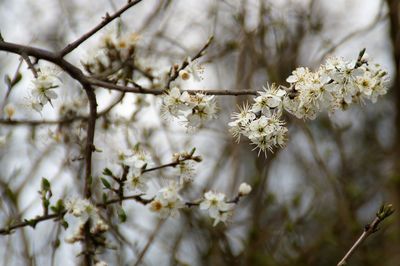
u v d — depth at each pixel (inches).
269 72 28.4
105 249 22.2
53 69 20.0
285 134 20.3
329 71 18.9
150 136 27.1
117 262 25.1
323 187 33.0
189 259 31.0
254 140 19.1
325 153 32.3
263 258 29.7
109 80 21.8
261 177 31.2
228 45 28.5
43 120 23.6
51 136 24.8
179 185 20.9
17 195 25.5
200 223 29.3
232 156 28.7
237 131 19.1
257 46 29.5
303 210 33.5
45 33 31.2
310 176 33.1
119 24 23.4
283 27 29.2
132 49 23.2
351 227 31.0
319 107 19.1
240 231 33.6
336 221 32.9
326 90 18.9
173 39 28.2
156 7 27.1
